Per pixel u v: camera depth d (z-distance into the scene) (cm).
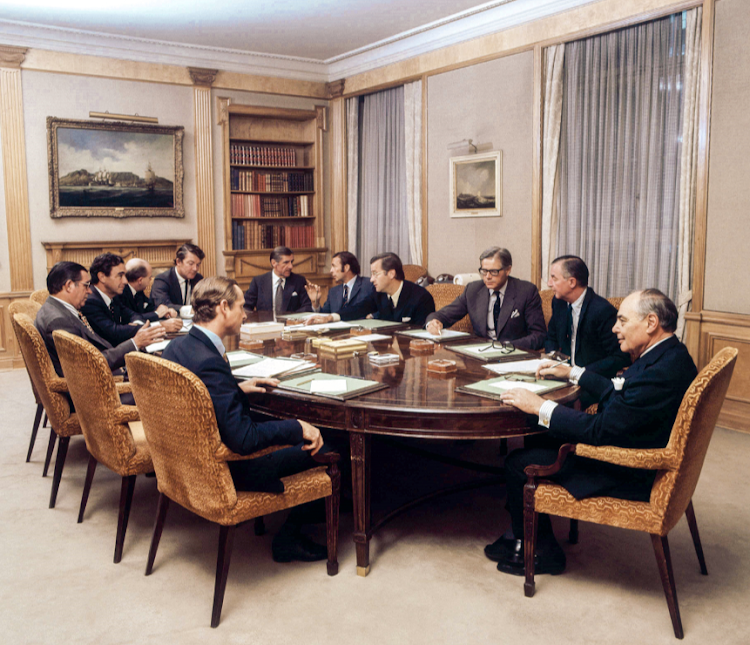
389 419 256
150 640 231
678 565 286
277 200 848
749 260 456
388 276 457
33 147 687
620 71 541
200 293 251
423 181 737
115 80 720
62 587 267
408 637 232
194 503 246
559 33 579
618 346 347
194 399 228
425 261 751
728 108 460
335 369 314
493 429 253
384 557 292
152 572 280
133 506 351
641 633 235
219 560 240
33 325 348
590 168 573
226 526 241
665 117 516
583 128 575
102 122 710
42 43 677
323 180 870
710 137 472
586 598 259
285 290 569
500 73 638
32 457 429
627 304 248
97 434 291
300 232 863
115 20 649
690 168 496
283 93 823
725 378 233
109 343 411
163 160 752
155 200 752
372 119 809
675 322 243
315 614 247
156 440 252
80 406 297
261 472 247
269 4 607
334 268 515
